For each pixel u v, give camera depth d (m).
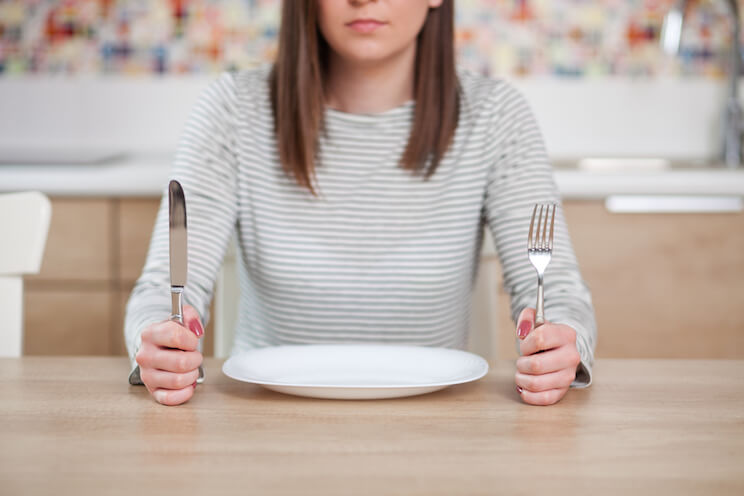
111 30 2.65
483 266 1.51
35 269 1.20
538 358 0.84
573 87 2.67
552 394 0.84
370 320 1.33
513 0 2.64
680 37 2.39
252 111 1.33
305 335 1.34
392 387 0.81
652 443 0.71
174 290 0.89
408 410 0.82
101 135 2.68
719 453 0.69
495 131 1.34
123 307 2.17
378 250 1.32
